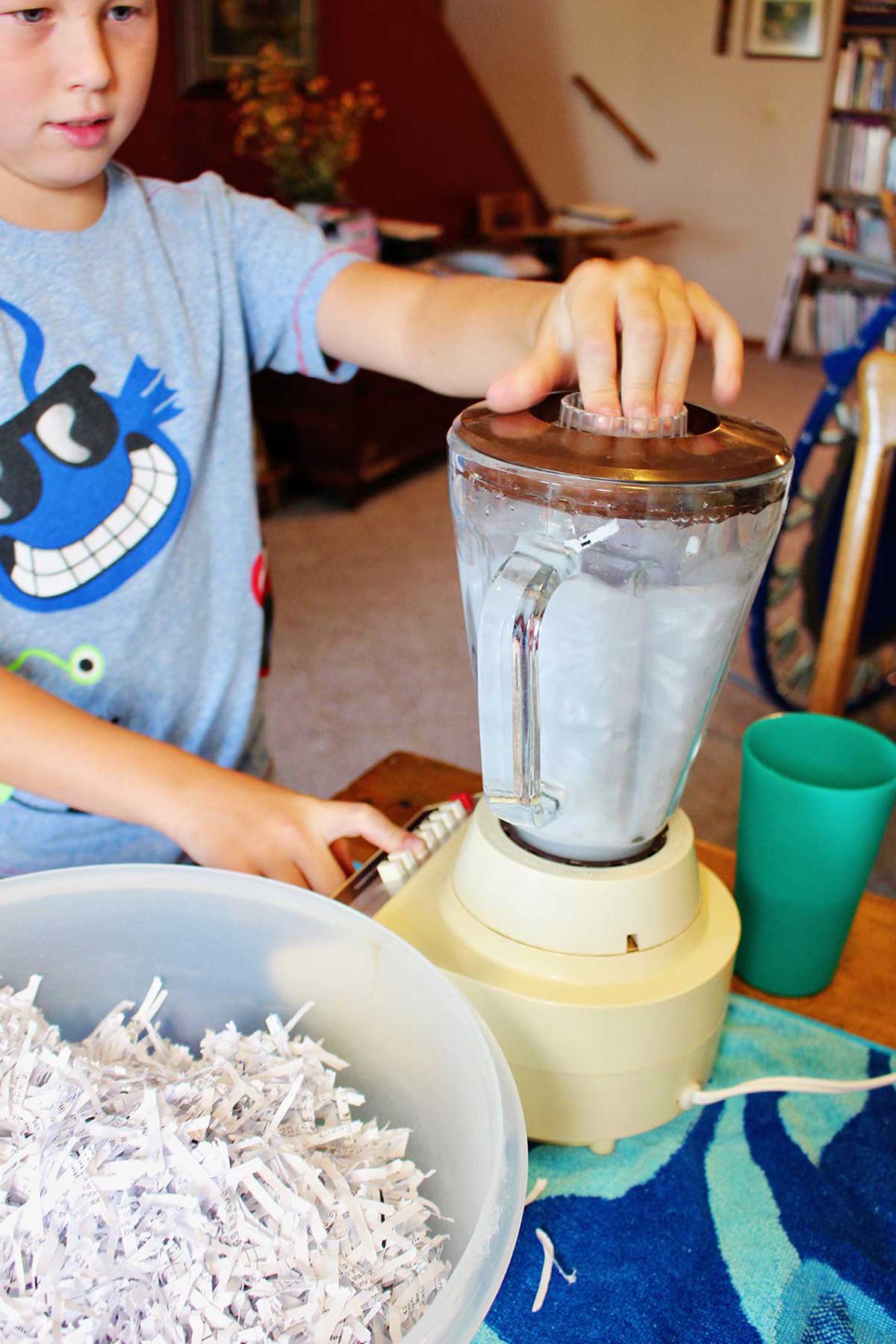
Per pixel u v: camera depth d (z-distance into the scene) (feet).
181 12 10.09
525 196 15.03
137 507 2.63
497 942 1.90
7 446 2.44
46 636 2.56
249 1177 1.50
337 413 10.59
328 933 1.83
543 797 1.81
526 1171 1.39
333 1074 1.78
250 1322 1.39
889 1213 1.82
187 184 2.91
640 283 1.98
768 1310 1.64
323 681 7.95
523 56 18.44
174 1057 1.82
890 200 6.40
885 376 3.41
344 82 12.32
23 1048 1.68
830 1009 2.28
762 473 1.62
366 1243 1.50
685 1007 1.85
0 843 2.64
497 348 2.56
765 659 6.98
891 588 7.03
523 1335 1.59
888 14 16.14
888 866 6.17
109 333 2.56
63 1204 1.48
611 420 1.75
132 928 1.91
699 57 17.43
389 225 11.61
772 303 18.45
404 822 2.75
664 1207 1.81
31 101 2.09
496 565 1.78
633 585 1.63
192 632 2.83
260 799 2.12
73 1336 1.36
